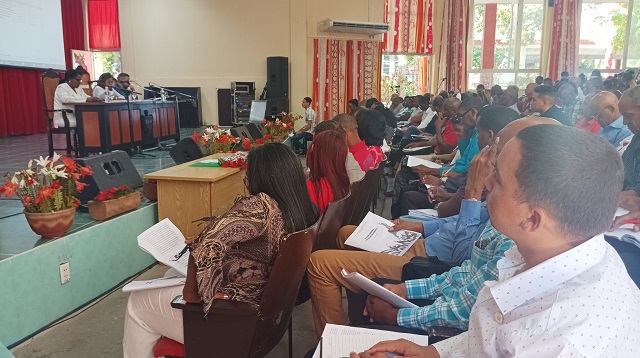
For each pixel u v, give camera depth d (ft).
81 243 8.70
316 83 34.30
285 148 5.42
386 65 37.99
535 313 2.16
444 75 37.37
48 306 8.00
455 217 7.18
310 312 8.71
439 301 4.71
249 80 34.06
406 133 22.34
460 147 11.76
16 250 7.66
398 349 3.39
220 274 4.82
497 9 37.76
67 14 34.88
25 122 32.27
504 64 38.42
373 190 9.05
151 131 22.74
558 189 2.15
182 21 33.88
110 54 37.86
